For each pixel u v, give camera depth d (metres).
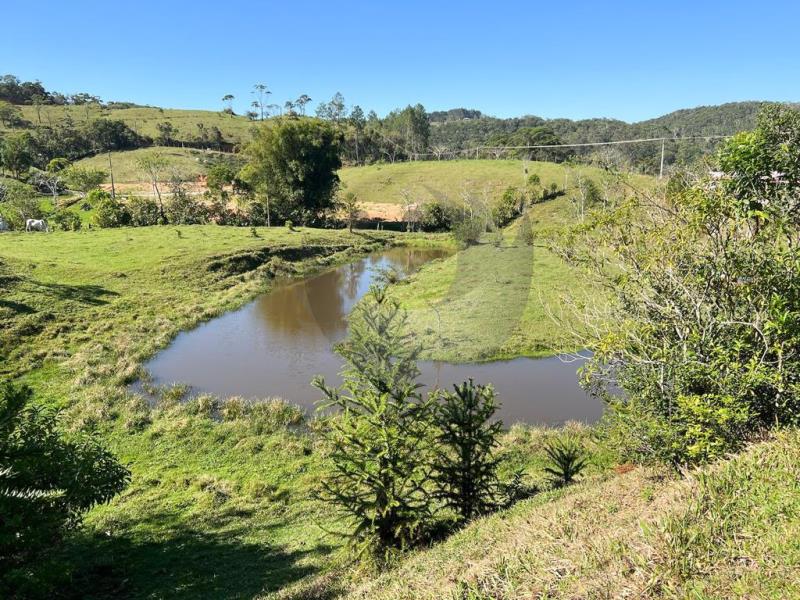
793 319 5.25
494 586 3.68
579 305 9.04
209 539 9.91
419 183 49.09
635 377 6.89
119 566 8.84
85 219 55.50
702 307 6.34
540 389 16.70
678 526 3.59
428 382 11.61
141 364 20.55
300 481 12.37
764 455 4.46
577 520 4.81
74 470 7.88
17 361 19.30
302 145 56.53
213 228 49.44
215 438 14.41
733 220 6.21
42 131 99.19
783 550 3.10
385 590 4.83
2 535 5.84
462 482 7.65
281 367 20.27
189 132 117.75
